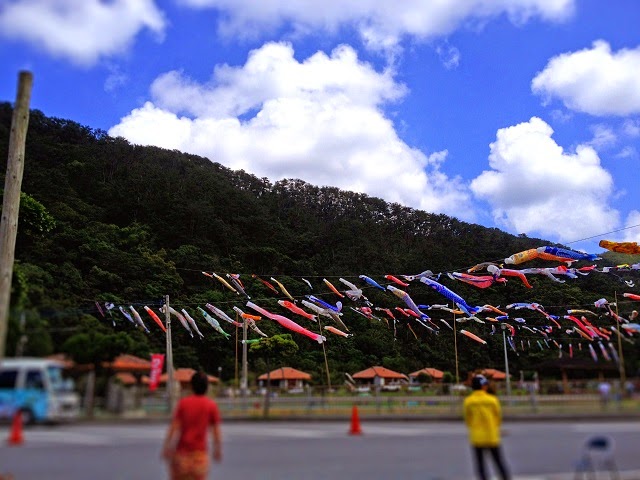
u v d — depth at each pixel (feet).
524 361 138.00
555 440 45.11
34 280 129.59
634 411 59.11
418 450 41.27
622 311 134.00
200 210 257.96
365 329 185.98
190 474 21.97
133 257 201.05
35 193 232.53
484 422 28.43
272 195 371.56
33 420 46.91
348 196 377.50
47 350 53.88
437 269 224.94
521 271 88.33
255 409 69.92
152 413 56.44
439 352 165.89
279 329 177.27
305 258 264.93
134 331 135.13
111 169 288.10
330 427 57.67
